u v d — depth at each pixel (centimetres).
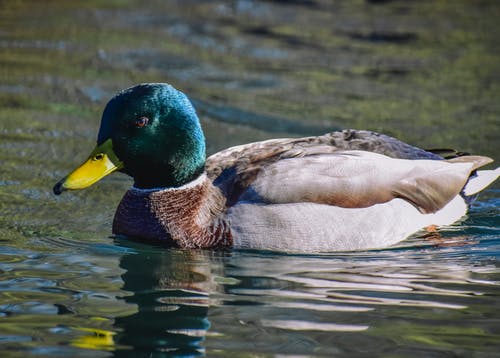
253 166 1180
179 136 1145
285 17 2392
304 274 1064
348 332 877
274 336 864
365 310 941
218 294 989
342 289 1009
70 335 861
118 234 1188
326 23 2336
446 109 1734
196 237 1148
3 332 865
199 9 2458
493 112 1719
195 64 1984
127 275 1049
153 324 893
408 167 1225
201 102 1750
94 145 1537
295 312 933
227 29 2266
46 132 1589
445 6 2505
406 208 1208
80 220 1251
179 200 1161
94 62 1980
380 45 2153
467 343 852
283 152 1201
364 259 1127
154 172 1157
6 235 1179
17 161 1449
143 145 1138
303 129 1625
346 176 1168
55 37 2164
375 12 2448
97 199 1342
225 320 907
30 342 842
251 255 1129
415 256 1144
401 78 1922
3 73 1889
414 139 1577
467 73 1950
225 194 1159
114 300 963
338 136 1248
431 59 2045
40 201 1308
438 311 939
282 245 1130
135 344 842
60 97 1761
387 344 847
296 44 2155
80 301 957
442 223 1251
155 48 2092
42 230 1204
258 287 1014
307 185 1148
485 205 1352
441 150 1327
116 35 2189
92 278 1037
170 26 2281
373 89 1855
